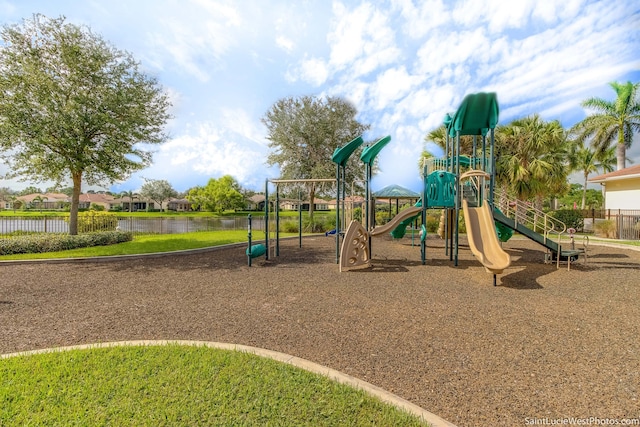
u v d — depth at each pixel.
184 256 9.96
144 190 68.25
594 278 7.14
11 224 20.08
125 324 4.21
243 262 8.96
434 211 21.58
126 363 2.94
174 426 2.10
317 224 20.30
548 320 4.45
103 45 10.90
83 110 10.07
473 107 8.92
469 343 3.67
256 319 4.43
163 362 2.96
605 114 23.83
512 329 4.11
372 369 3.06
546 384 2.81
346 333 3.94
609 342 3.72
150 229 21.66
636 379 2.90
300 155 23.48
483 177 9.02
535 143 18.78
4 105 9.02
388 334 3.92
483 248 7.59
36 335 3.83
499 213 9.05
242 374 2.77
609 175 20.61
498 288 6.24
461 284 6.56
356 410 2.30
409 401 2.53
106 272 7.50
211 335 3.86
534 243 13.66
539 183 18.81
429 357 3.31
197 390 2.52
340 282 6.67
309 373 2.81
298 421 2.17
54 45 10.23
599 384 2.81
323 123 22.66
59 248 10.34
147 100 11.52
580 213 19.92
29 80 9.35
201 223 26.98
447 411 2.42
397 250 12.04
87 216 14.76
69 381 2.62
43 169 10.97
